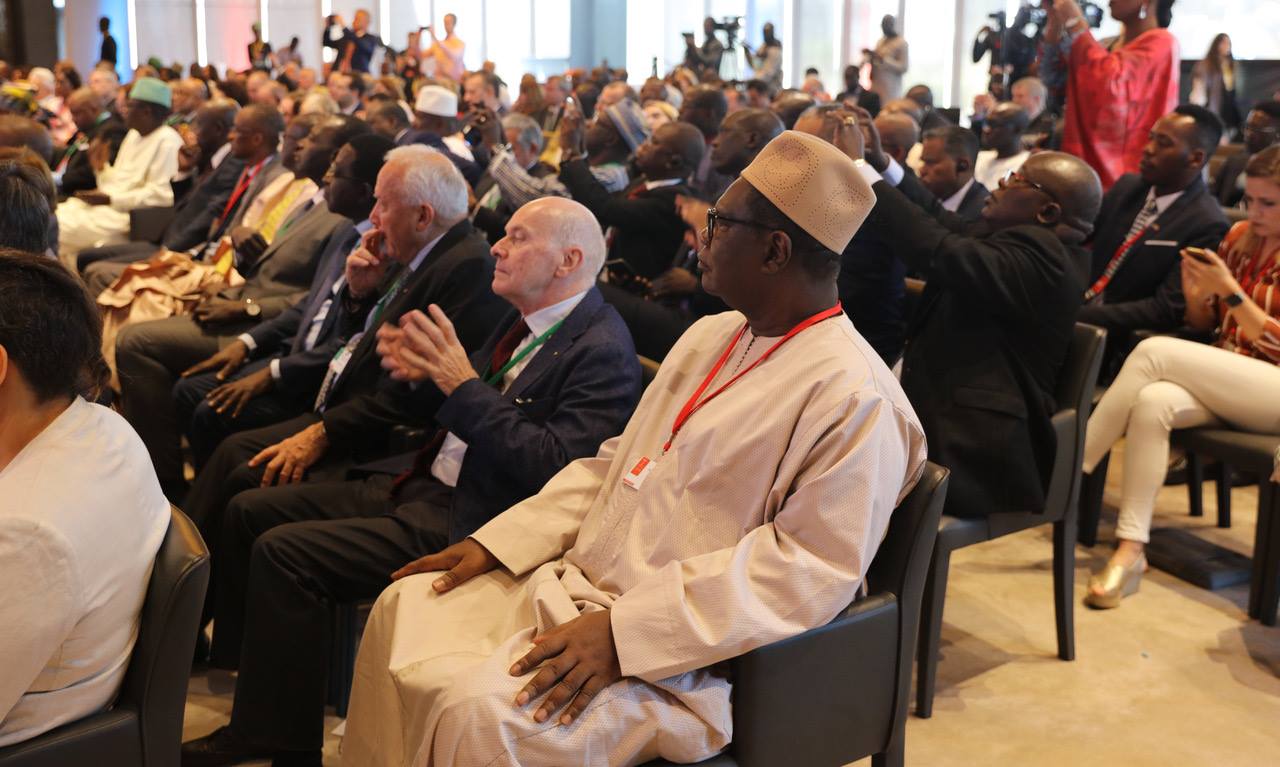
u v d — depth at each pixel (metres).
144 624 1.44
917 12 13.26
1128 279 3.71
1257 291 3.17
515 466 2.07
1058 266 2.58
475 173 5.06
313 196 4.27
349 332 3.08
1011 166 5.39
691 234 3.38
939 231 2.68
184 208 5.27
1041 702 2.59
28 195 2.38
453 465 2.34
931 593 2.49
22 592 1.26
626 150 4.95
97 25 19.58
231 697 2.54
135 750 1.43
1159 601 3.14
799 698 1.55
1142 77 4.51
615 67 19.09
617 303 3.41
